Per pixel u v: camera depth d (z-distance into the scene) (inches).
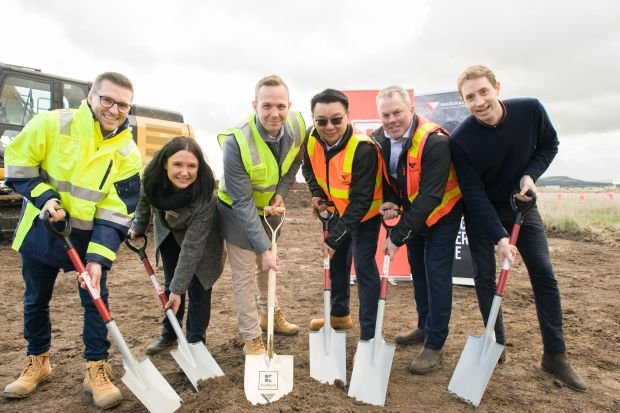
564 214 457.7
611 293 208.1
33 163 98.6
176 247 130.0
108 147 103.0
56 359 131.0
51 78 296.2
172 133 376.2
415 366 116.3
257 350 121.8
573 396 105.7
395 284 221.3
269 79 111.5
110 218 103.3
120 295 207.2
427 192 111.0
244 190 115.4
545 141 114.0
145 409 102.4
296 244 364.8
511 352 131.5
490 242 118.8
